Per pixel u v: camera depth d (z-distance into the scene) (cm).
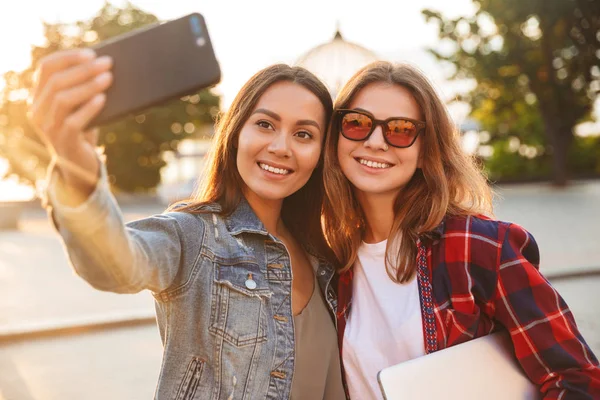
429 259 200
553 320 183
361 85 209
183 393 172
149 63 121
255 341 180
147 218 173
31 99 111
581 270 929
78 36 3431
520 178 3192
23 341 664
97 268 132
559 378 180
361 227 221
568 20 2817
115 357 607
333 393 208
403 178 205
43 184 129
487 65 2884
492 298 190
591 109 2994
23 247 1419
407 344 196
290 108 199
